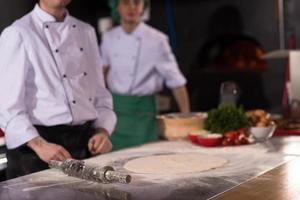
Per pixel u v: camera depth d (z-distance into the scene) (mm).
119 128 2797
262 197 1229
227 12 3850
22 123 1800
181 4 4020
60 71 1906
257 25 3748
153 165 1628
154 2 4121
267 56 2797
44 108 1888
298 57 2535
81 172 1471
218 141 1968
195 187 1354
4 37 1867
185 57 4070
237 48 3852
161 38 3004
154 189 1351
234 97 2273
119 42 3016
